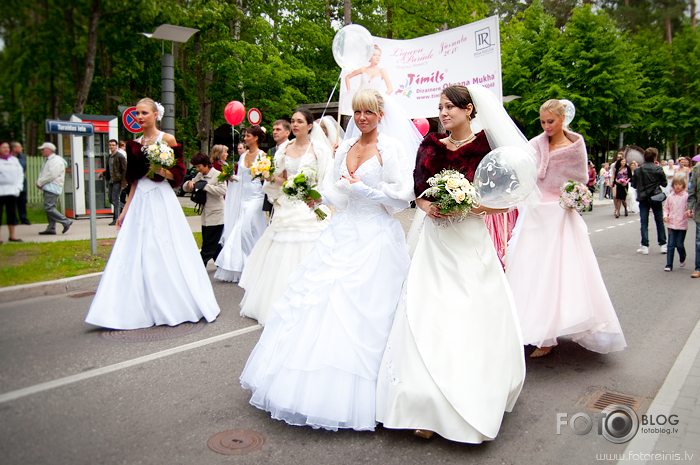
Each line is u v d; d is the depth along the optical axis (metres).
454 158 3.24
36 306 2.70
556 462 2.89
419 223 4.60
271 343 3.39
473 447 3.03
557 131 4.50
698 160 12.96
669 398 3.65
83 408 3.16
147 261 5.01
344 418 3.02
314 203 4.68
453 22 20.94
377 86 7.36
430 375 2.92
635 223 14.87
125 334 4.80
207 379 3.90
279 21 24.09
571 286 4.32
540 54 21.14
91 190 7.64
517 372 3.10
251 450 2.93
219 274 7.47
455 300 3.07
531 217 4.52
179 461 2.77
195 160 7.41
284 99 19.19
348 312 3.20
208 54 18.05
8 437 2.48
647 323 5.57
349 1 15.66
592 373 4.20
